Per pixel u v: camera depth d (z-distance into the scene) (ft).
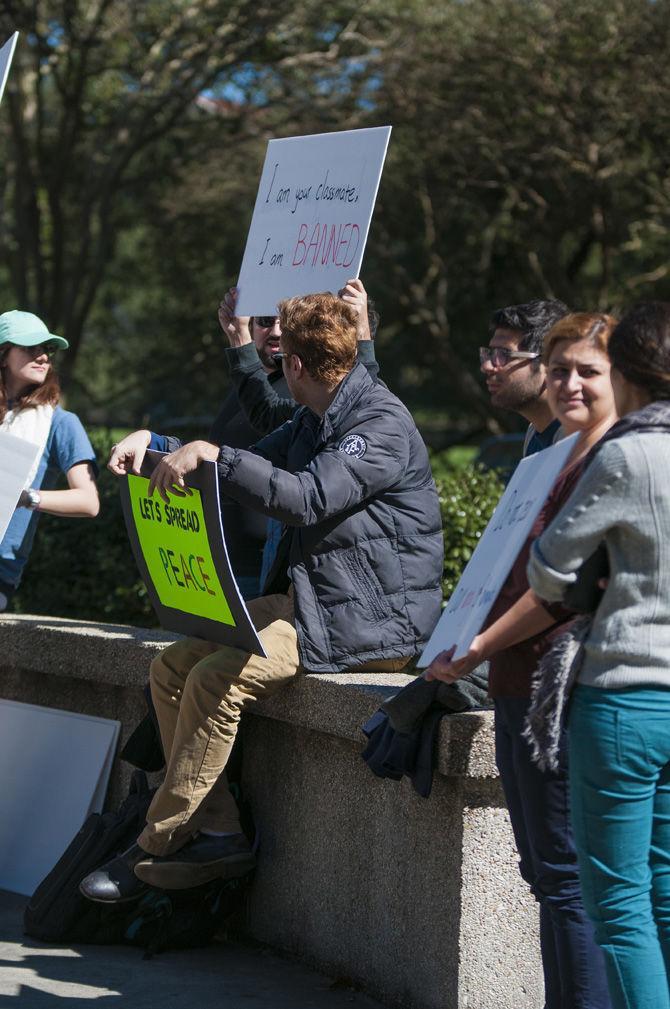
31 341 27.63
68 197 128.67
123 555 41.06
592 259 141.59
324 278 26.03
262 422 27.91
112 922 25.07
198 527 22.45
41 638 30.09
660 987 16.22
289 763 25.20
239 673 23.26
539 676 16.83
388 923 22.53
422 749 20.74
